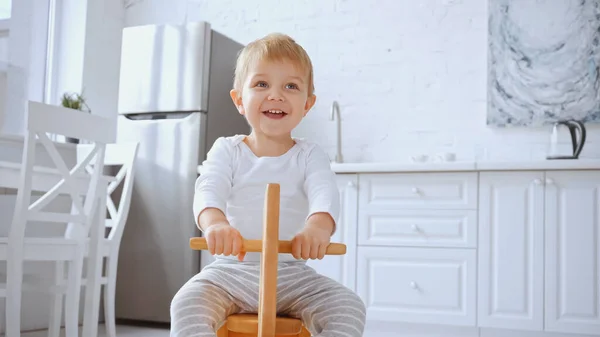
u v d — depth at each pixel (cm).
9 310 235
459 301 320
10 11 402
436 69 386
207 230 120
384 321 333
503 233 316
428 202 329
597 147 351
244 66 147
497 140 370
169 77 377
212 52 377
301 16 414
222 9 432
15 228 237
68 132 252
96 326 283
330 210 134
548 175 312
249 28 425
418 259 328
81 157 355
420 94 387
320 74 407
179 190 368
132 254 377
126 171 328
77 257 263
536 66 362
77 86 421
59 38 428
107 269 308
